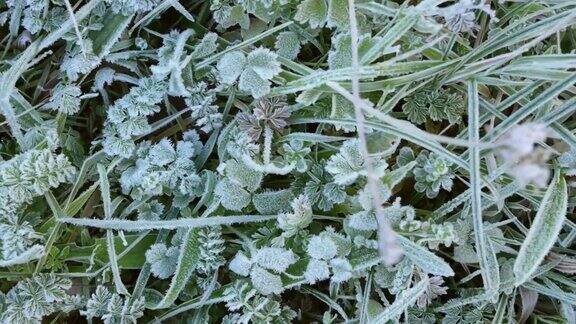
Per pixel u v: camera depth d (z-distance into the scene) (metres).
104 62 0.34
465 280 0.32
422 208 0.34
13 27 0.33
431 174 0.31
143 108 0.31
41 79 0.34
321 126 0.33
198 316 0.31
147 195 0.32
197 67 0.32
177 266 0.30
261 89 0.31
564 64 0.28
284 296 0.34
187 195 0.32
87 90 0.34
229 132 0.32
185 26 0.35
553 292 0.31
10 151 0.33
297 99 0.30
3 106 0.30
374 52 0.29
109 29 0.32
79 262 0.33
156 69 0.30
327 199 0.31
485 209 0.33
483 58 0.33
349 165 0.30
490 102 0.33
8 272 0.30
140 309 0.31
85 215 0.33
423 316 0.32
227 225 0.32
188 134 0.32
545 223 0.29
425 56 0.33
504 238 0.32
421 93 0.32
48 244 0.30
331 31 0.35
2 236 0.29
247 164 0.30
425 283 0.29
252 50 0.33
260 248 0.31
